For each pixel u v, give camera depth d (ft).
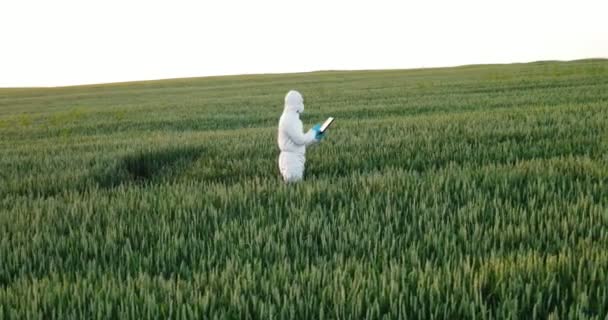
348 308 12.65
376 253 16.67
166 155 42.16
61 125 92.38
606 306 12.44
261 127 74.38
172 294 14.06
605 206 20.06
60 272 17.34
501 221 19.38
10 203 28.43
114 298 13.88
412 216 20.61
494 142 39.60
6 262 18.42
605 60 258.78
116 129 82.79
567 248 16.06
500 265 14.25
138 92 206.69
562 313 11.71
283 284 14.52
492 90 119.03
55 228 22.20
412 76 212.84
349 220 20.77
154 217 23.03
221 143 48.11
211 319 12.57
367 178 27.30
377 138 43.80
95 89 246.88
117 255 18.83
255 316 12.79
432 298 12.65
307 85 189.47
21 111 144.66
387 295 13.20
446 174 27.17
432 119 59.88
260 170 33.91
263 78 259.19
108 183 35.14
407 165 32.91
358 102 106.93
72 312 13.16
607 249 15.57
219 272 16.51
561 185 24.41
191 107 121.80
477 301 12.40
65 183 33.81
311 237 18.35
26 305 13.84
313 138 27.48
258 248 17.84
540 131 42.19
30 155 49.19
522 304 12.45
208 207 23.85
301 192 25.36
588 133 39.83
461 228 18.21
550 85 120.16
